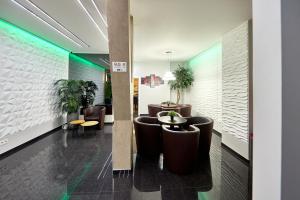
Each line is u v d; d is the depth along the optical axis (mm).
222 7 3260
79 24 4055
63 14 3535
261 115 1153
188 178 3086
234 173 3270
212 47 6402
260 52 1151
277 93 1012
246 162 3736
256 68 1194
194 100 8500
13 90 4219
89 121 6059
